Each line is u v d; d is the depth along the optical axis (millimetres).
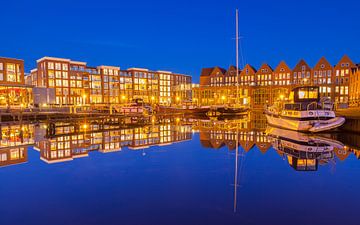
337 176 11445
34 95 73438
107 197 8766
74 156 15523
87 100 99875
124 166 13055
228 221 7070
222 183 10344
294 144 20234
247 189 9656
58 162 13930
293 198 8789
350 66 78562
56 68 91188
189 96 124375
